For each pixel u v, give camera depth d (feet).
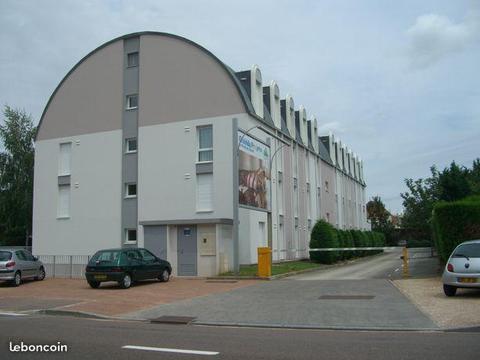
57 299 52.60
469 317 35.70
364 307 42.32
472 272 44.47
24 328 35.27
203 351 26.63
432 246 135.85
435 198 132.05
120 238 98.37
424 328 33.27
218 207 90.07
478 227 60.44
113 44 104.32
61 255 101.50
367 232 168.25
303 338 30.76
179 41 97.96
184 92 96.17
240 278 71.67
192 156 93.71
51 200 106.73
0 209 146.10
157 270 69.92
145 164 97.66
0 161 150.20
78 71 107.55
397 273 79.56
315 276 77.36
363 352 25.94
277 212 106.32
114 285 67.72
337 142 174.40
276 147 107.76
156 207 95.50
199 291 58.29
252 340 30.12
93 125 104.42
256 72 99.66
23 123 154.10
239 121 91.09
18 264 71.20
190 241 80.84
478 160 146.41
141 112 99.50
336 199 165.99
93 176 102.89
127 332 33.50
